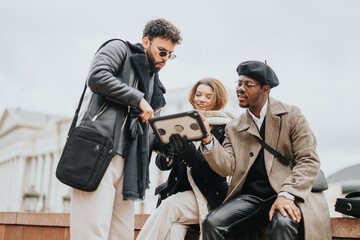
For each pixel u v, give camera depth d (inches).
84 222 95.6
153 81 113.2
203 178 118.7
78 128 96.1
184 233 118.3
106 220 97.0
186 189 123.4
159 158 128.0
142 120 100.9
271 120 110.9
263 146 111.1
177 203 116.2
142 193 101.9
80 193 97.1
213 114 131.1
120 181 105.5
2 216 205.6
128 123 102.2
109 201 98.0
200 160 116.2
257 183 110.7
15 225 199.0
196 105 138.2
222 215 102.2
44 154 2012.8
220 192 120.1
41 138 2066.9
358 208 101.1
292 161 110.3
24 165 2133.4
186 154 114.3
